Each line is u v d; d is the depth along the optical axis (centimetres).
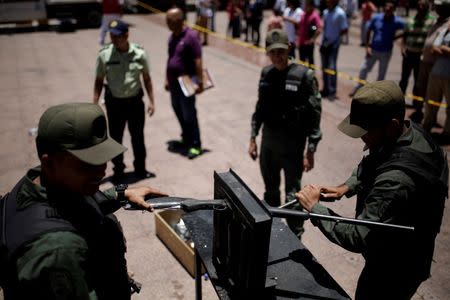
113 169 449
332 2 681
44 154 124
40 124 125
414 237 168
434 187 160
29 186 126
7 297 122
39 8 1263
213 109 672
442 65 516
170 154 520
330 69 721
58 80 823
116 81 403
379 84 165
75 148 122
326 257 337
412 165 156
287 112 307
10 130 584
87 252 121
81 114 124
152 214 392
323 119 630
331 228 172
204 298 293
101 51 402
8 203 130
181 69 470
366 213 162
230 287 164
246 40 1242
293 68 304
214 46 1166
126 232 365
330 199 192
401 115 164
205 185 447
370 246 163
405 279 180
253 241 138
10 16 1237
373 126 163
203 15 1158
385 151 168
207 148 535
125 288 148
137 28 1430
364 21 1182
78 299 115
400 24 669
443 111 664
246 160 504
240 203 144
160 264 327
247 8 1287
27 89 766
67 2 1295
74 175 126
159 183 449
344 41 1260
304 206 183
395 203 155
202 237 196
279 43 295
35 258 110
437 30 560
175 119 632
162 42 1202
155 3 1766
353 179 202
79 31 1362
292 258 180
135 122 428
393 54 1134
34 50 1097
